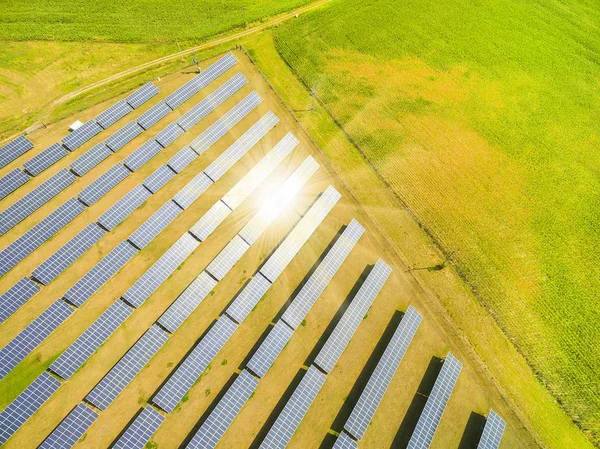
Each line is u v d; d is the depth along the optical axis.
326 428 34.72
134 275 40.41
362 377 37.31
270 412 34.91
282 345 37.22
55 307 36.56
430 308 41.56
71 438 31.36
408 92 60.50
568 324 41.50
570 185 52.72
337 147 53.06
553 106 61.38
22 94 52.25
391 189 49.97
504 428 35.44
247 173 48.34
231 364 36.75
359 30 68.00
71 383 34.34
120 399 34.09
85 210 43.66
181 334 37.66
